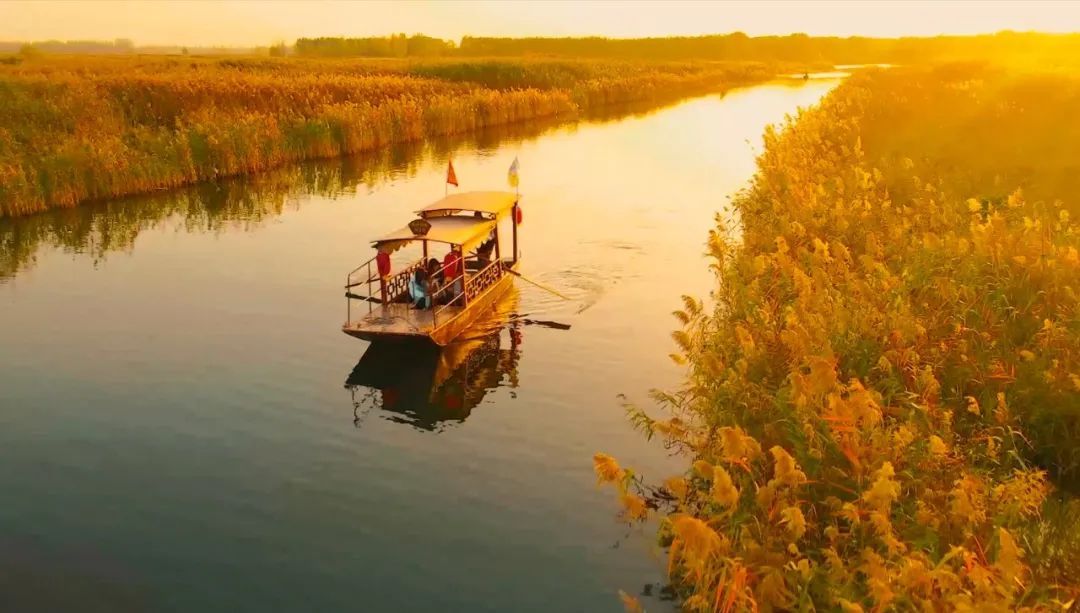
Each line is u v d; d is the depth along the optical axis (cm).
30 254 2495
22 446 1316
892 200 2233
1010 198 1741
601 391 1496
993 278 1369
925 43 19475
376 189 3494
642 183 3562
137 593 964
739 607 714
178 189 3434
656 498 1129
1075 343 1138
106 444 1324
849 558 779
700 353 1370
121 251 2527
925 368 1109
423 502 1145
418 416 1416
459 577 980
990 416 1061
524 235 2650
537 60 9962
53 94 3900
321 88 5238
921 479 855
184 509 1138
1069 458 1020
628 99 8050
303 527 1091
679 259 2364
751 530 805
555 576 977
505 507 1127
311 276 2256
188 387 1539
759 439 998
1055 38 11888
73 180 3112
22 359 1670
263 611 930
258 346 1742
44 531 1089
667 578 965
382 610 925
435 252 2497
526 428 1359
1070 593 741
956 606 619
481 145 4781
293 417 1418
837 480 862
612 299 2020
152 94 4297
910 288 1363
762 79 11581
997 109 3675
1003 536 664
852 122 3556
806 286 1355
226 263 2391
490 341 1752
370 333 1609
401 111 4828
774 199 2138
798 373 974
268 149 3962
